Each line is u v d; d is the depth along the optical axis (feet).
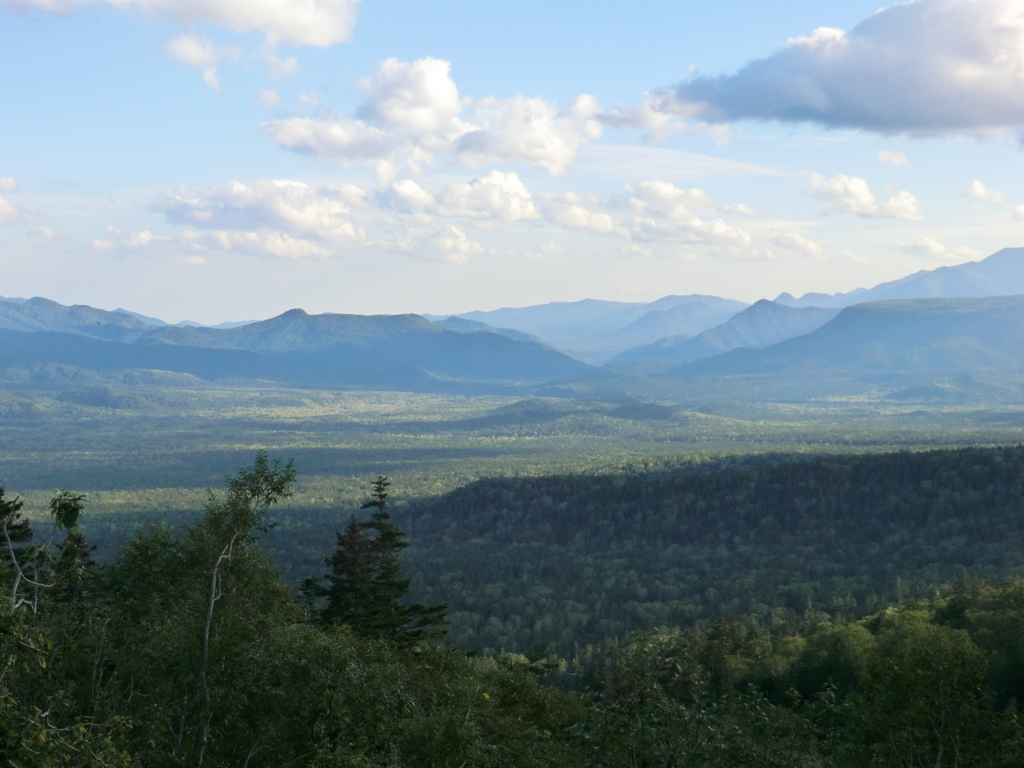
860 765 88.89
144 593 111.14
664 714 80.12
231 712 93.35
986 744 85.46
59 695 63.41
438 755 96.22
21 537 147.95
